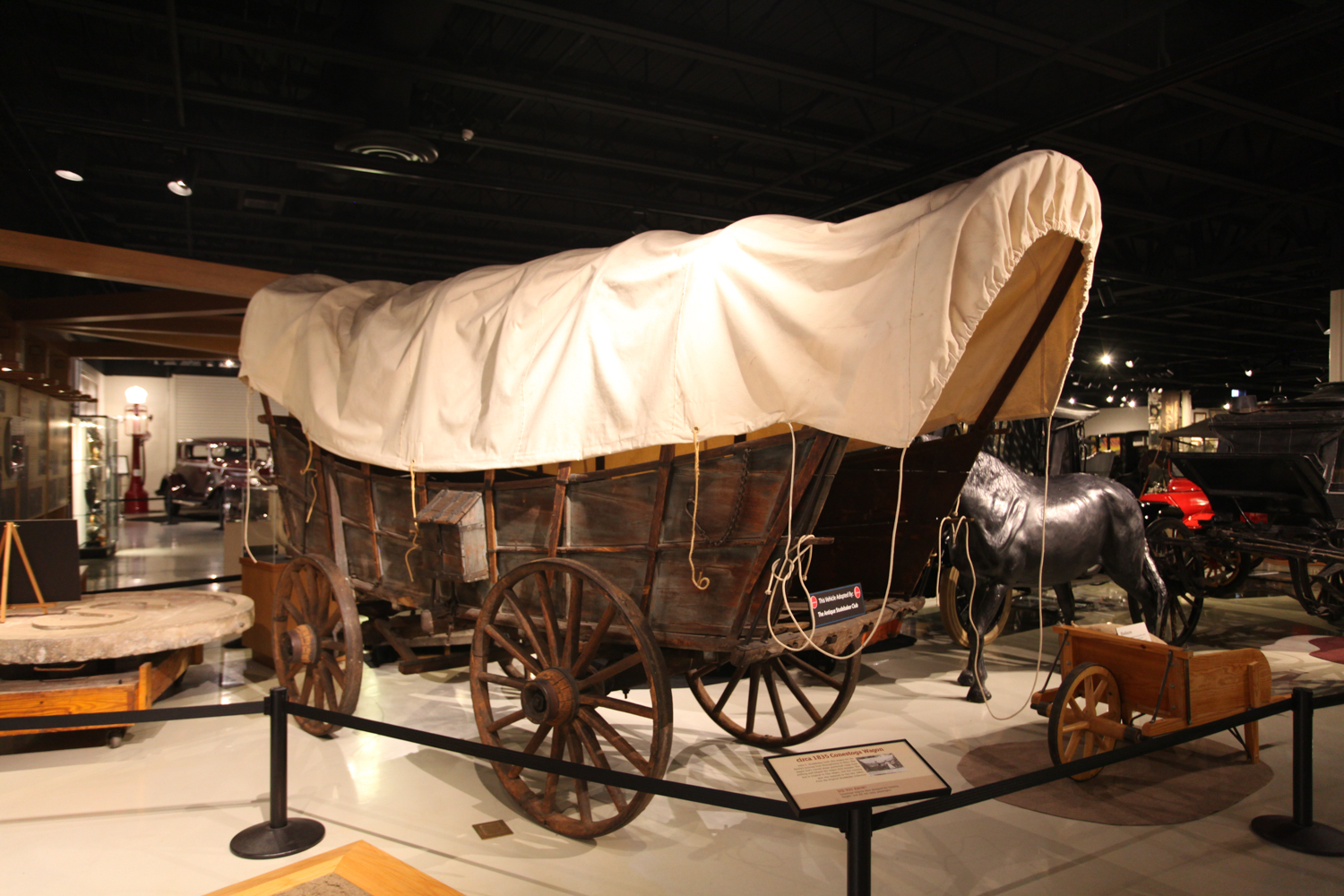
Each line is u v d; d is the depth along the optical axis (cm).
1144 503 738
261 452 1803
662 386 297
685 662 324
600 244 1225
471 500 373
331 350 454
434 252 1236
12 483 748
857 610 312
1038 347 315
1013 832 313
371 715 462
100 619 430
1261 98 711
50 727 267
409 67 663
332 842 304
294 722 440
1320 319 1554
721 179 947
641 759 288
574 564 312
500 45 709
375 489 436
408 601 411
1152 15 579
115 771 376
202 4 623
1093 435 1769
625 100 763
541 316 350
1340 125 765
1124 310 1529
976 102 770
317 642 420
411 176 809
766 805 210
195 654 525
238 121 851
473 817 327
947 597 606
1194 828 317
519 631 369
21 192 923
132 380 2050
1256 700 386
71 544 477
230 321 800
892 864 289
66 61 704
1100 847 302
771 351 272
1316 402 649
